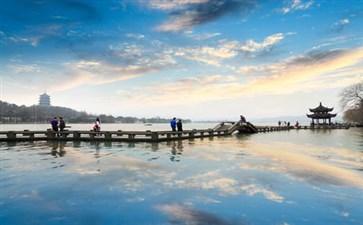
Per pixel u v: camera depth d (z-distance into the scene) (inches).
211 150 797.9
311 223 268.1
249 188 384.8
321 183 410.0
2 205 316.5
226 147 885.8
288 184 405.1
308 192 365.7
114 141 1043.3
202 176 454.9
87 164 555.8
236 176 455.5
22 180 422.6
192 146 911.0
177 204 321.4
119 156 665.6
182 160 610.2
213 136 1464.1
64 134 1091.9
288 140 1228.5
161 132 1073.5
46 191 367.9
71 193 360.2
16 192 363.6
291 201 330.3
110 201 330.3
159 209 305.6
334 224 265.4
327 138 1374.3
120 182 414.3
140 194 356.8
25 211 299.0
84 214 291.9
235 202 327.6
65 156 660.7
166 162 583.8
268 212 296.5
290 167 533.3
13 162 573.3
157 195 352.8
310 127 2664.9
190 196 349.7
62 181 418.0
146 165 548.4
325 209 304.2
